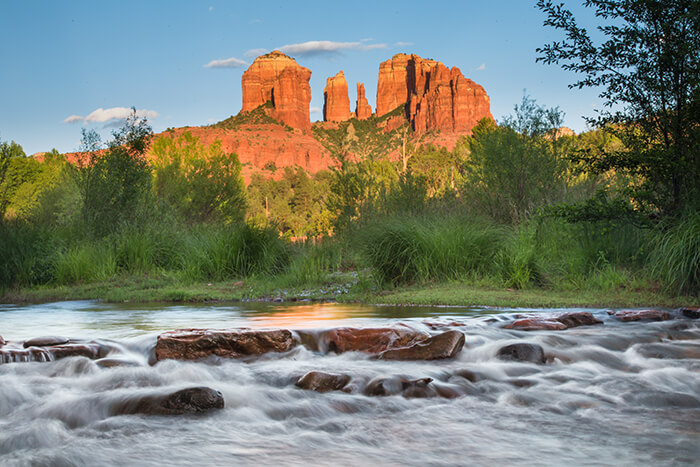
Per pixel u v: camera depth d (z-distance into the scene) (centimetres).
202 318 764
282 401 385
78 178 1692
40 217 2033
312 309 877
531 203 1330
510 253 1104
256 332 513
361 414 364
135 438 316
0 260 1297
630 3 894
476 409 376
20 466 274
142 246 1419
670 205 919
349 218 1805
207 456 288
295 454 292
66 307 943
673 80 903
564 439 317
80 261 1326
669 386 432
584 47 921
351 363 493
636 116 936
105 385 411
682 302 823
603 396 406
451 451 297
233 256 1367
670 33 890
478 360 508
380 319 725
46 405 367
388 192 1817
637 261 1012
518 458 287
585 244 1079
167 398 361
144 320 745
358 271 1187
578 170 1013
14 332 630
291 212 10462
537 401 394
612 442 311
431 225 1205
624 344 570
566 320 668
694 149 896
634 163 930
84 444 307
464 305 893
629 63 906
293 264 1308
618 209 953
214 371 456
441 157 5625
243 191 2745
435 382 423
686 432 330
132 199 1678
